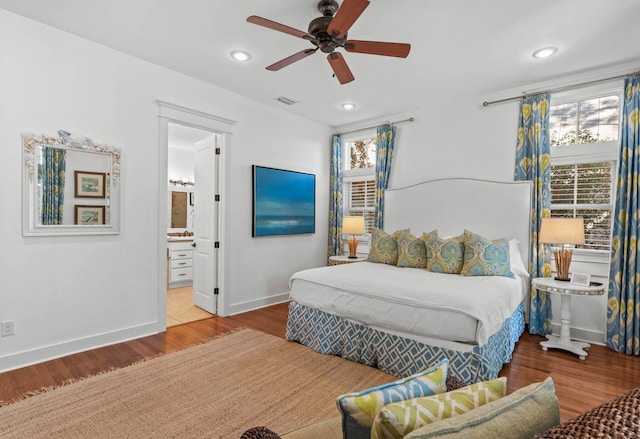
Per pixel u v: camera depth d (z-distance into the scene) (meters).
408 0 2.33
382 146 4.96
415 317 2.45
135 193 3.30
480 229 4.03
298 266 5.16
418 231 4.53
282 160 4.84
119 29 2.78
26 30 2.64
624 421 0.53
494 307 2.44
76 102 2.90
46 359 2.76
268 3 2.40
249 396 2.26
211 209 4.27
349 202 5.70
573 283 3.12
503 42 2.88
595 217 3.49
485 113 4.11
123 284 3.23
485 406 0.73
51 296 2.79
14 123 2.60
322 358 2.88
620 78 3.26
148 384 2.40
